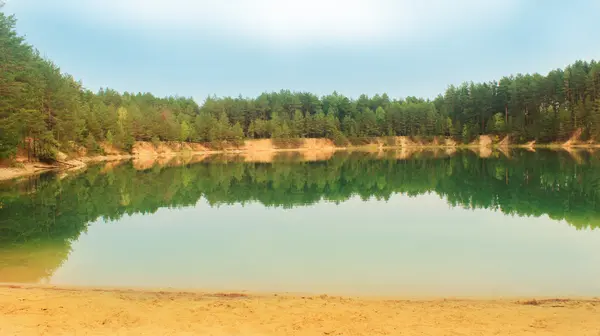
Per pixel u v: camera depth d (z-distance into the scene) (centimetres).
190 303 905
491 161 6119
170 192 3162
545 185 3088
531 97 10881
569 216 1933
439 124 13238
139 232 1753
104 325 767
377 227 1778
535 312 847
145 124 11119
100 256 1375
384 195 2791
